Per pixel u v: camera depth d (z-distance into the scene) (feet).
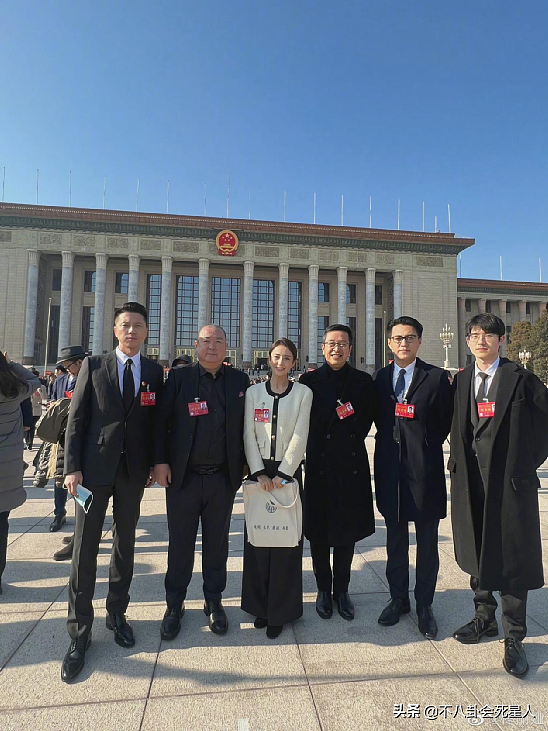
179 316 176.35
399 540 12.60
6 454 13.66
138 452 11.64
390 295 183.83
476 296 196.75
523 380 11.18
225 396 12.46
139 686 9.29
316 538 12.73
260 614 11.63
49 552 17.06
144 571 15.46
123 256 160.45
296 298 186.60
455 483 11.81
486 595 11.49
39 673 9.72
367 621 12.14
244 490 11.96
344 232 171.32
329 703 8.78
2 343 148.56
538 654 10.61
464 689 9.28
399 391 13.15
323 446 13.05
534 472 11.08
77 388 11.68
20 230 153.07
